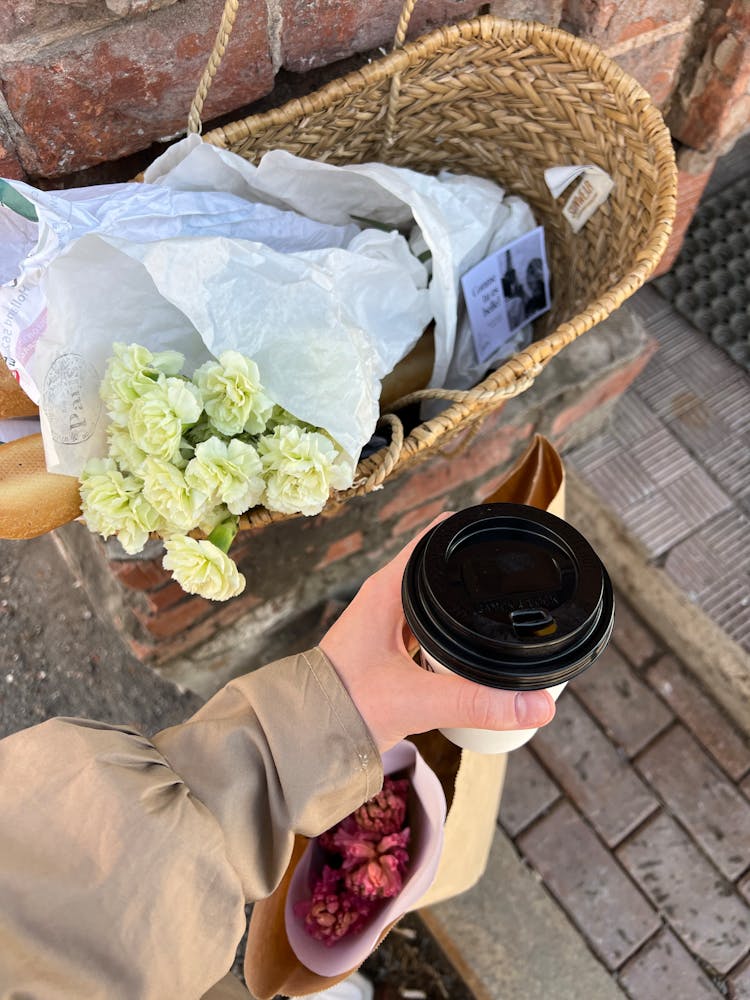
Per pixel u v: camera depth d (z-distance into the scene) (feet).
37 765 1.80
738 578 5.31
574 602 2.14
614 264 3.84
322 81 4.07
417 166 4.21
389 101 3.64
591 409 5.42
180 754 1.97
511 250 3.99
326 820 2.05
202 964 1.77
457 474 4.97
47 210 2.84
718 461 5.71
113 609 4.49
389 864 3.23
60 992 1.56
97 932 1.64
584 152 3.84
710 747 5.18
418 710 2.06
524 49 3.61
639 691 5.33
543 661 2.03
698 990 4.50
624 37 4.40
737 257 6.47
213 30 3.43
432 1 4.01
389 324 3.50
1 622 5.33
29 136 3.36
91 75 3.29
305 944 3.15
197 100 3.15
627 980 4.52
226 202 3.33
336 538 4.68
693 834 4.92
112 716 5.15
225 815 1.90
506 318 4.14
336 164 3.94
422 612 2.12
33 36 3.07
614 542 5.56
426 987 4.65
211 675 5.05
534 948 4.56
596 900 4.73
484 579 2.17
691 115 4.97
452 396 3.16
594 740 5.18
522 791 5.02
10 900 1.62
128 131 3.58
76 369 2.71
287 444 2.65
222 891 1.78
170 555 2.57
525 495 3.25
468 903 4.65
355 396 2.83
